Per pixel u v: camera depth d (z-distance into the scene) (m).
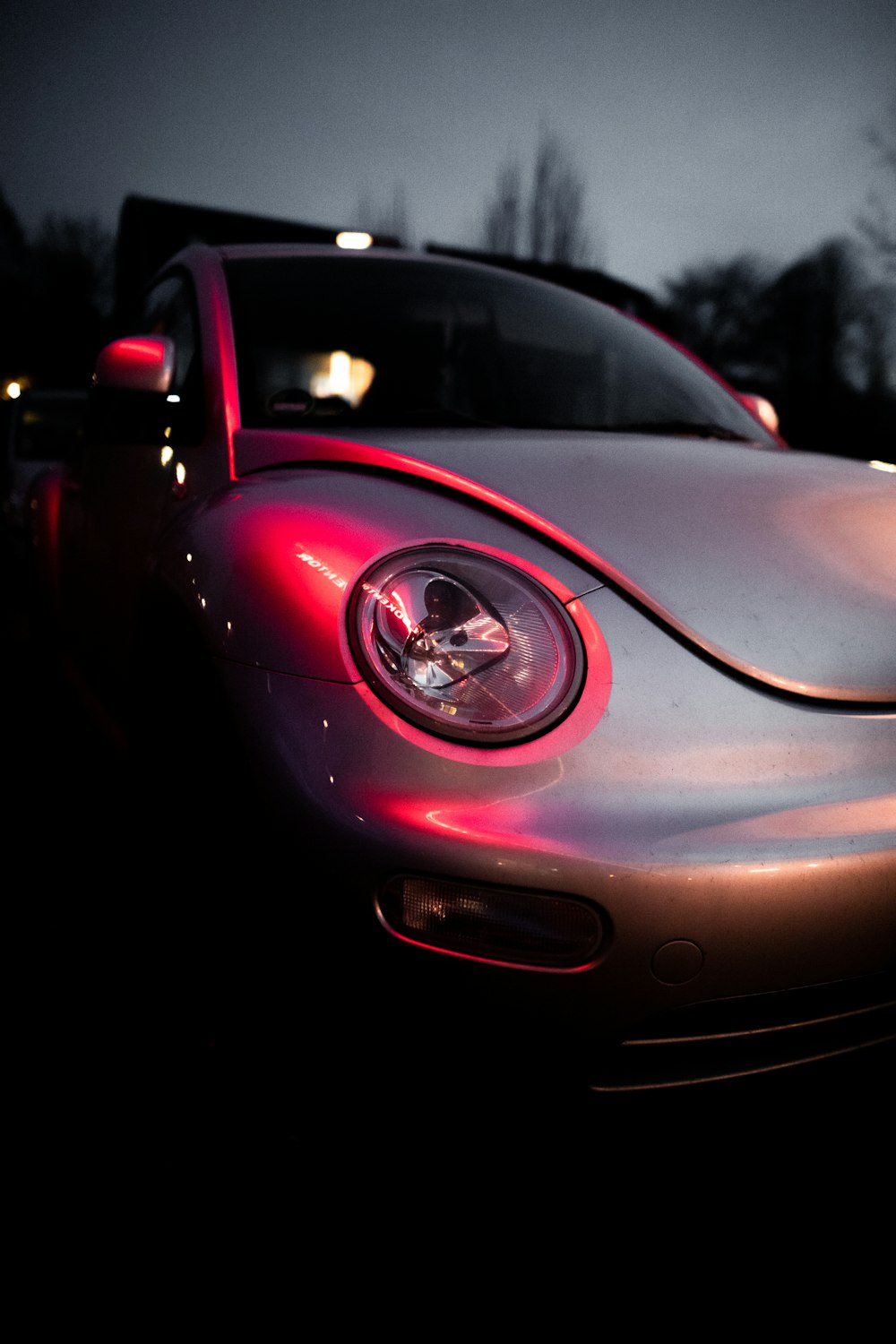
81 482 3.39
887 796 1.61
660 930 1.49
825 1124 1.92
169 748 2.13
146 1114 1.92
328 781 1.56
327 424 2.41
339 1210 1.72
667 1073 1.58
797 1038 1.63
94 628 3.07
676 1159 1.84
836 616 1.81
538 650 1.66
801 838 1.54
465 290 2.97
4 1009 2.24
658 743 1.59
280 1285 1.59
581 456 2.17
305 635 1.66
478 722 1.58
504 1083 1.57
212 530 1.94
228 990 1.89
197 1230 1.68
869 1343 1.51
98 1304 1.56
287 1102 1.94
